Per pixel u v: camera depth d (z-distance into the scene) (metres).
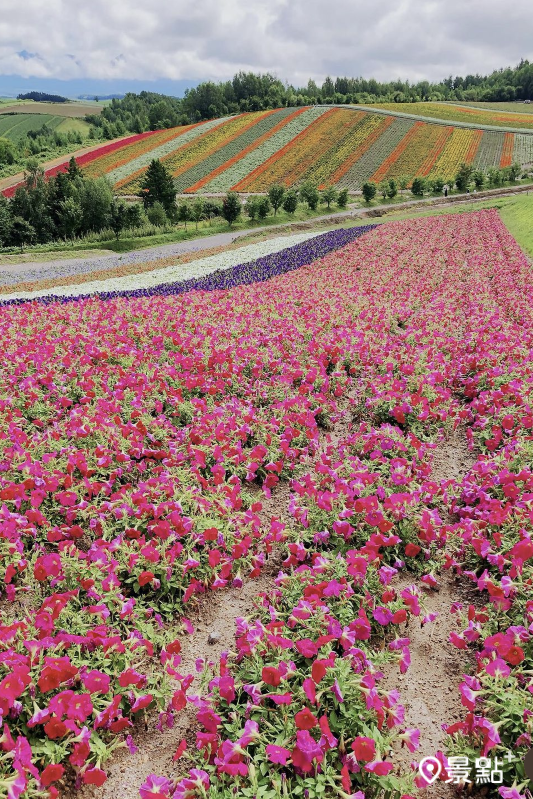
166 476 4.74
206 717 2.71
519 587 3.42
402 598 3.48
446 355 8.60
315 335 9.38
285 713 2.64
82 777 2.70
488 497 4.51
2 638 2.96
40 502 4.48
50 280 20.73
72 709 2.58
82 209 37.00
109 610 3.44
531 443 5.29
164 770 2.82
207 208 41.22
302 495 4.61
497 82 127.06
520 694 2.71
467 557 4.24
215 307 11.70
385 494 4.64
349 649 2.99
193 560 3.80
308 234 31.39
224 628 3.77
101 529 4.27
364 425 6.12
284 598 3.59
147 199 41.78
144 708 3.06
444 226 28.03
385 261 18.42
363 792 2.48
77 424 5.84
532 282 14.20
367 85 114.62
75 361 8.00
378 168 55.59
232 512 4.44
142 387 6.86
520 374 7.13
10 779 2.26
